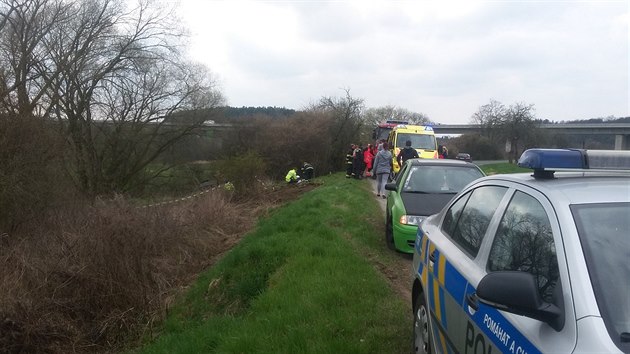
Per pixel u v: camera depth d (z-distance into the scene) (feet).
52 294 27.27
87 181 73.77
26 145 45.44
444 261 12.17
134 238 31.50
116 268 28.73
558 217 8.37
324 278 20.80
